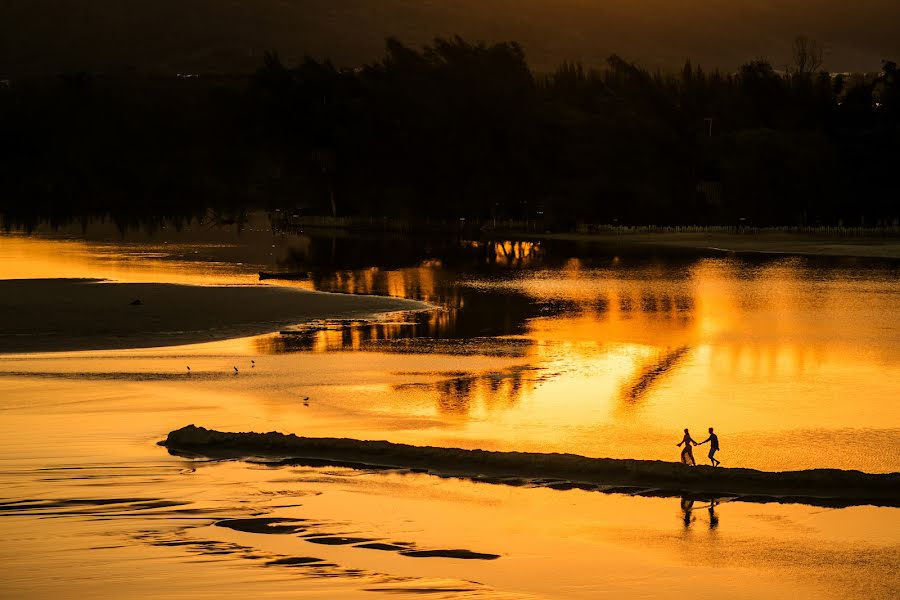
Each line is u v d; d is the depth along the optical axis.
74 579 74.88
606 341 194.62
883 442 118.00
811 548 84.75
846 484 99.56
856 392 145.88
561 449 115.62
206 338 195.12
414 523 90.12
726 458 111.81
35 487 98.25
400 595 73.31
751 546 85.25
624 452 114.50
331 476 103.81
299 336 199.38
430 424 126.56
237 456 110.44
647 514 93.25
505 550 83.50
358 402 138.50
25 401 136.75
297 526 88.56
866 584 77.12
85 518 89.12
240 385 149.12
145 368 162.50
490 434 121.94
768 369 164.25
